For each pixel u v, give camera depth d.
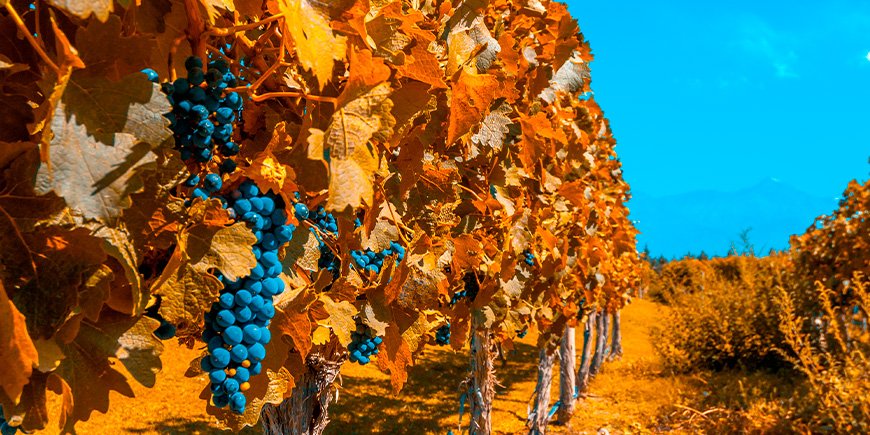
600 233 8.79
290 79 1.79
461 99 2.36
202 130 1.38
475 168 3.89
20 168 1.09
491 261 3.84
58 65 1.09
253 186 1.54
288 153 1.74
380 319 2.39
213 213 1.36
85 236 1.14
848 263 11.18
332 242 2.24
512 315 4.60
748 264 16.59
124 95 1.12
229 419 1.64
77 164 1.04
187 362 12.31
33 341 1.12
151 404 9.80
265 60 1.89
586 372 12.87
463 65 2.41
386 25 1.83
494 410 11.43
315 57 1.40
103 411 1.27
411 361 2.51
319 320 1.99
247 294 1.42
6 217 1.10
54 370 1.23
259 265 1.47
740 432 8.21
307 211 1.80
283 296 1.80
